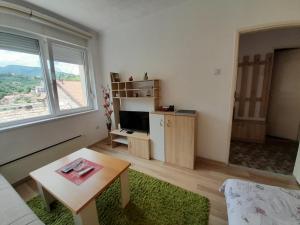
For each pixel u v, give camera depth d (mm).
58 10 2406
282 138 3479
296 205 1055
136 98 2945
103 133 3662
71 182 1401
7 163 2018
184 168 2375
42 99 2537
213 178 2105
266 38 3072
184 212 1551
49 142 2525
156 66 2768
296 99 3229
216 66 2244
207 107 2418
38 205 1699
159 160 2652
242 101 3447
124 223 1461
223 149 2406
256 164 2428
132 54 3010
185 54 2449
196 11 2242
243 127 3295
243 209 1030
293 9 1734
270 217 964
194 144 2291
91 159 1803
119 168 1604
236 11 1993
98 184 1368
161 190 1873
